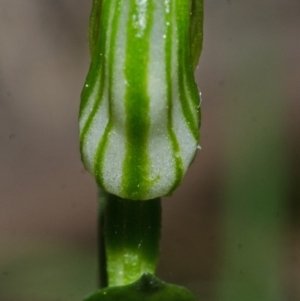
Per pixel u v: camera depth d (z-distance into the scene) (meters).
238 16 0.26
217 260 0.20
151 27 0.10
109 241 0.10
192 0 0.10
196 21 0.10
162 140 0.10
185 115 0.10
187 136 0.10
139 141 0.10
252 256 0.14
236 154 0.14
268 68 0.16
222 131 0.23
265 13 0.26
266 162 0.14
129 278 0.11
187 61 0.10
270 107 0.15
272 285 0.14
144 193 0.10
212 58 0.26
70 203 0.22
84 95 0.10
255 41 0.26
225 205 0.14
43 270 0.18
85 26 0.26
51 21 0.26
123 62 0.10
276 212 0.14
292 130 0.22
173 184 0.10
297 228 0.20
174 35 0.10
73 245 0.20
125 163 0.10
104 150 0.10
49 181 0.23
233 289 0.14
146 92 0.10
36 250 0.18
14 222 0.21
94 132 0.10
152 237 0.10
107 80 0.10
